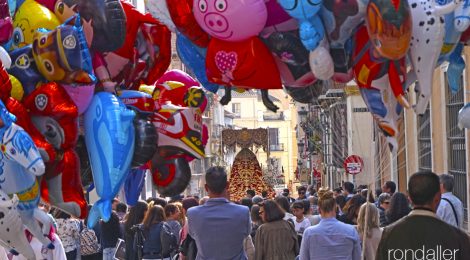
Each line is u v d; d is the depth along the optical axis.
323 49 9.26
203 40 9.87
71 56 8.99
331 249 11.62
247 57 9.59
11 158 8.62
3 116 8.52
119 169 9.59
